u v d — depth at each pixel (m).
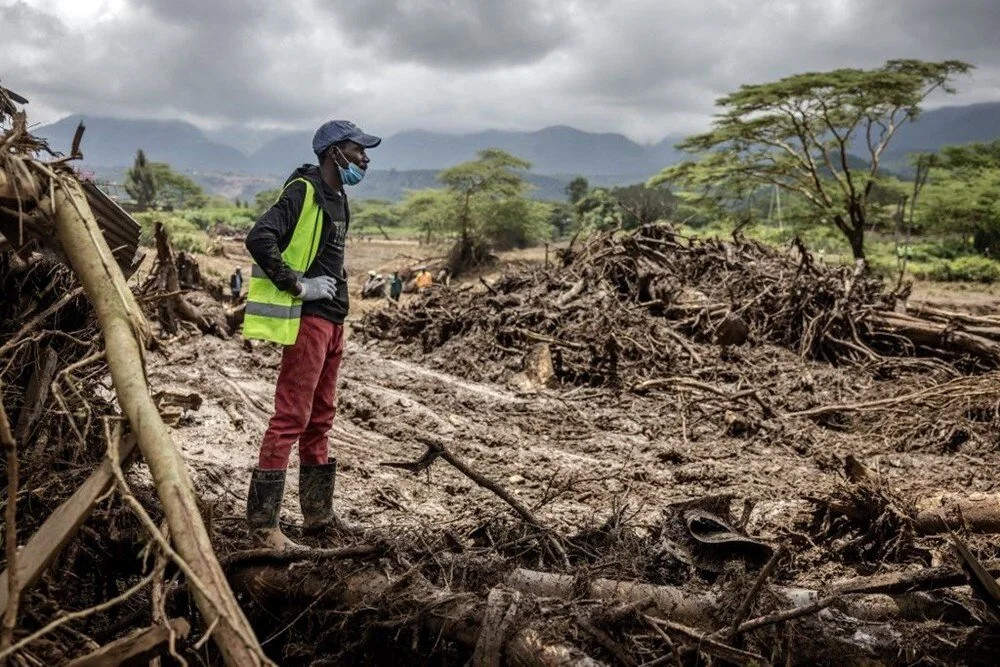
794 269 12.41
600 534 4.28
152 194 86.44
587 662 3.02
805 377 9.73
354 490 6.02
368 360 10.54
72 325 4.21
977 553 4.65
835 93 29.17
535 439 7.78
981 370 10.50
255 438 7.07
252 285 3.94
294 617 3.60
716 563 3.84
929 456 7.44
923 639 3.29
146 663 2.65
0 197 3.02
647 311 11.62
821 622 3.32
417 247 58.81
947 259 40.22
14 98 3.75
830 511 5.16
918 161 43.94
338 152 4.06
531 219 52.50
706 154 33.28
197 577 2.55
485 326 11.27
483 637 3.16
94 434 4.05
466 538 4.30
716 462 7.18
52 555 2.66
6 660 2.55
